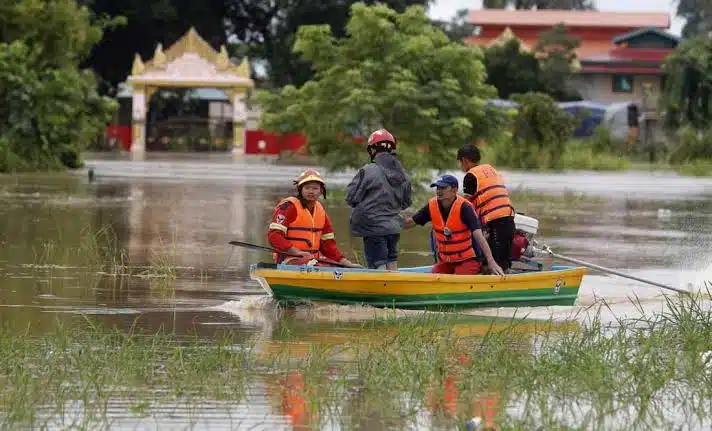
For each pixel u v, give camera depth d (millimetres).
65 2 79562
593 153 114375
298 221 23891
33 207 45969
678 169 107312
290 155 101500
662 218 49438
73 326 20766
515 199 59156
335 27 132500
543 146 104938
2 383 16375
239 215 44906
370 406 15570
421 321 21953
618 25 166875
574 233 42125
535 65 142125
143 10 131750
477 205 24812
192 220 42312
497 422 14773
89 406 15250
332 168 55875
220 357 18094
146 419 14805
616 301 25953
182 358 17844
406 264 31672
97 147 121125
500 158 104312
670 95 122750
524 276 24062
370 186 24750
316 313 22891
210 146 126000
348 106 53438
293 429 14508
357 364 17969
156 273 28078
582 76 160875
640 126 143125
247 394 16078
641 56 160750
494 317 23297
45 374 16844
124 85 132500
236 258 31391
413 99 53562
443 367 17578
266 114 57188
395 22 61000
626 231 43188
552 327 21984
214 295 24938
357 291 23078
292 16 133625
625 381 16984
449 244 24484
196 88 127375
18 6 76812
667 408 15805
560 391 16422
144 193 56125
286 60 134625
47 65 78875
